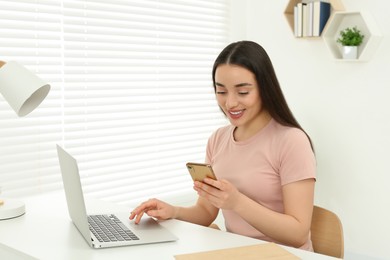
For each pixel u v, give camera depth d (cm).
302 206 172
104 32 298
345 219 343
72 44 283
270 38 379
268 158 183
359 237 337
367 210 332
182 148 351
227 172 194
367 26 313
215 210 206
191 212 196
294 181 174
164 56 337
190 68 359
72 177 147
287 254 136
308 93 358
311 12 340
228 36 389
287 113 186
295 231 166
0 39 255
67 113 282
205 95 372
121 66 309
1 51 255
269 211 166
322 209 186
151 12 324
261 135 189
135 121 320
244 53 177
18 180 267
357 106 332
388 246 322
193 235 158
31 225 167
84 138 292
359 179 334
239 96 179
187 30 353
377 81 321
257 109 186
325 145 351
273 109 185
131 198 320
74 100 287
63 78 281
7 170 261
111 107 306
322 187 355
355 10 329
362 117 330
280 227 165
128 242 147
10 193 263
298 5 347
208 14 368
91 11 292
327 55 344
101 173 301
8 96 163
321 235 184
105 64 300
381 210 325
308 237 180
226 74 177
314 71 353
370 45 315
